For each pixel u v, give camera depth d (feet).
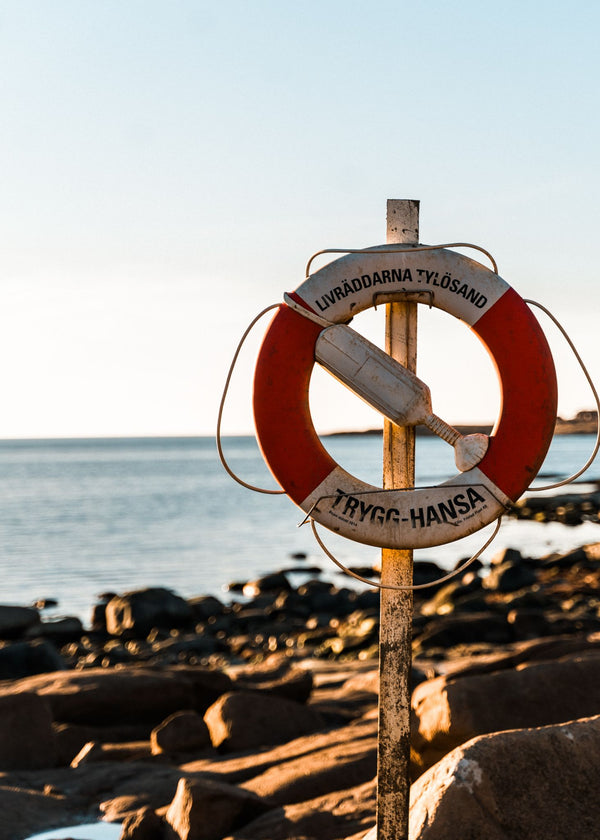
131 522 157.07
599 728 14.44
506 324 12.95
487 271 13.06
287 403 13.12
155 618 70.64
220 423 13.73
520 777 13.76
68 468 408.87
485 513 12.92
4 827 18.15
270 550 122.83
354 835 16.51
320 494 13.10
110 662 58.08
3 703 24.82
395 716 13.25
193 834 17.15
